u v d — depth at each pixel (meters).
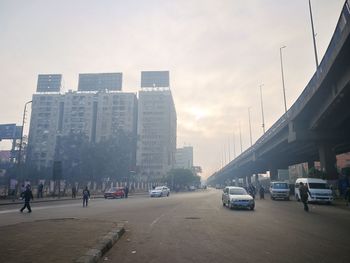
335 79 26.89
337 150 54.62
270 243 10.05
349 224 14.99
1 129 72.56
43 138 144.62
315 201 30.66
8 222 15.39
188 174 124.44
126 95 146.25
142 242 10.24
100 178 80.69
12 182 39.97
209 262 7.64
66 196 51.53
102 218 17.39
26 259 6.98
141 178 139.12
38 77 153.12
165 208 25.02
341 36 21.34
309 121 39.16
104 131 144.12
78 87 151.88
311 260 7.84
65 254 7.46
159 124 156.88
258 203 32.22
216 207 26.14
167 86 160.62
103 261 7.68
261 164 90.56
